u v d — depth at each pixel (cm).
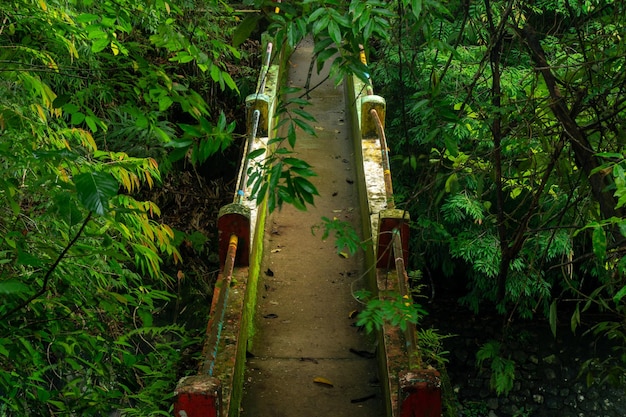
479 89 848
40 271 469
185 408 450
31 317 482
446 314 1367
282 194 329
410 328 516
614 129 360
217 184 1121
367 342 641
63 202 321
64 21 582
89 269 508
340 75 350
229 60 1136
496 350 369
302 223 786
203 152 331
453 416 587
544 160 407
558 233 816
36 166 455
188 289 974
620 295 288
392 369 545
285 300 688
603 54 376
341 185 852
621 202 287
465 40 928
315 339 643
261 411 571
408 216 620
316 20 338
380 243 629
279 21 338
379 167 778
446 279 1384
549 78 358
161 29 438
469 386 1266
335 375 606
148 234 505
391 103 1116
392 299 598
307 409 573
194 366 593
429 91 360
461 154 452
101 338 502
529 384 1262
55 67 536
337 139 944
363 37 332
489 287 1211
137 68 463
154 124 475
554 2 790
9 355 423
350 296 693
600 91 371
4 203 472
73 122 446
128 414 523
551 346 1304
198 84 1064
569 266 367
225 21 953
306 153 909
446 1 383
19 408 455
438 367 646
